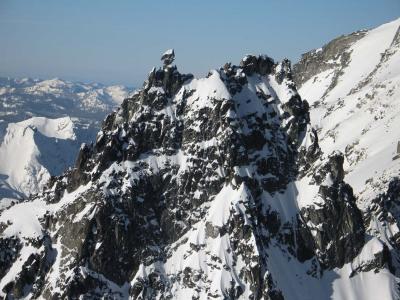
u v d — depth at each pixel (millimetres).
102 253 147125
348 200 169125
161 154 164875
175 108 169625
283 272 154625
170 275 151125
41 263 149375
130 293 147750
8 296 147750
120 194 153750
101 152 158250
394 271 169375
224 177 161125
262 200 162875
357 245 167375
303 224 166250
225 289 143000
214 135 164125
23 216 161750
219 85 168125
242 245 148750
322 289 157875
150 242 154500
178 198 161125
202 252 150125
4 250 154375
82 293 142500
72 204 154375
